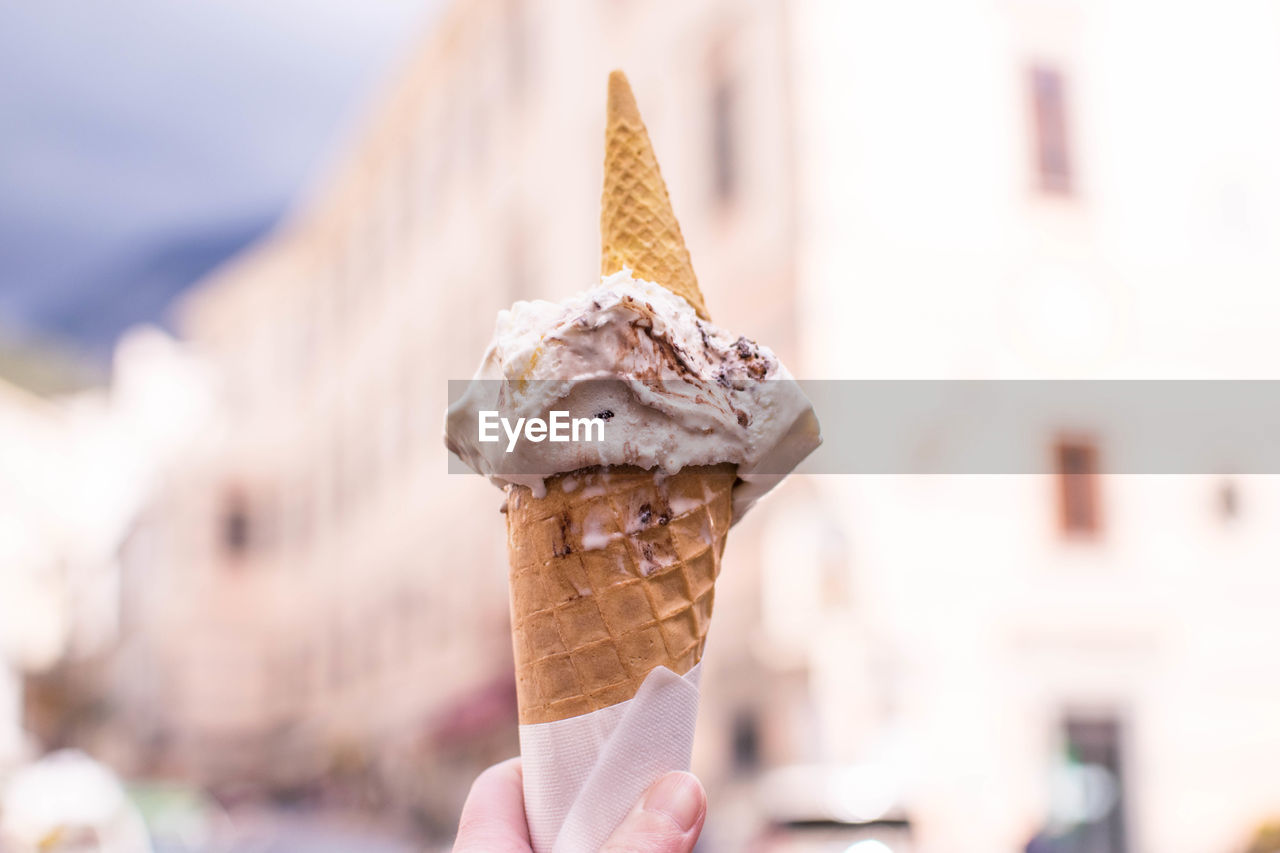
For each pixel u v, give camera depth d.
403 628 25.06
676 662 1.80
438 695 22.00
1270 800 11.85
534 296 17.95
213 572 36.59
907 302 11.08
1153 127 12.91
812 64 11.09
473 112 21.77
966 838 10.28
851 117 11.15
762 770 10.55
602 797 1.72
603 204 1.99
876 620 10.41
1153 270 12.59
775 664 10.38
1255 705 12.09
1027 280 11.77
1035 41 12.50
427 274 24.59
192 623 35.97
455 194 22.78
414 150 25.84
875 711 10.27
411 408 25.42
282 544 36.59
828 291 10.73
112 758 44.28
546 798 1.80
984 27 12.17
